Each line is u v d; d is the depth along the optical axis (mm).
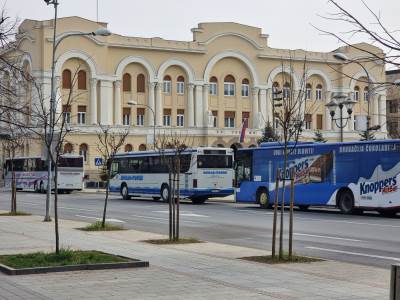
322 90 86375
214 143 80625
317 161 30125
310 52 85688
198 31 81250
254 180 33906
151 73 78000
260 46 84250
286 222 24797
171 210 17156
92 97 73688
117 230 20125
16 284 10094
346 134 85938
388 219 26391
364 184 27906
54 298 8984
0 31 18219
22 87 23516
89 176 72125
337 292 9562
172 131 75938
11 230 20047
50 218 24703
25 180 60000
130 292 9477
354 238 18719
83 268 11578
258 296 9211
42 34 70500
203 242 16734
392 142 26828
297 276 11078
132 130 75688
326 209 33906
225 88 83312
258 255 14016
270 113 84562
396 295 5430
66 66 72375
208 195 38906
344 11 6953
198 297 9117
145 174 42906
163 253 14328
